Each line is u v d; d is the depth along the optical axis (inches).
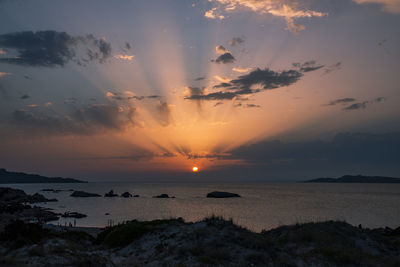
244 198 7593.5
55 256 642.8
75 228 2396.7
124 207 5398.6
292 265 625.3
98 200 7618.1
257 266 607.2
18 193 7042.3
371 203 5880.9
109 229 1143.6
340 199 7106.3
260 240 751.7
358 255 731.4
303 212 4170.8
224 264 614.2
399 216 3745.1
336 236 895.7
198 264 612.7
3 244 791.1
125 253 822.5
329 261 675.4
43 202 6855.3
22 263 578.2
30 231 871.1
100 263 646.5
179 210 4638.3
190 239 772.6
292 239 885.8
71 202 6948.8
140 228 989.2
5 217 2832.2
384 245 892.0
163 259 676.7
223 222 893.2
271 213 4023.1
